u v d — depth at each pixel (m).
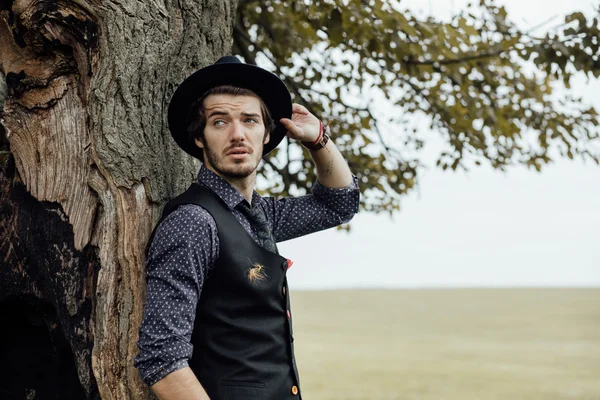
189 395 1.79
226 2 2.76
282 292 2.07
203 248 1.92
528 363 27.66
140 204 2.25
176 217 1.95
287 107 2.41
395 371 24.44
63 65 2.33
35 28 2.27
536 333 44.12
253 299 1.99
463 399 17.91
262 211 2.38
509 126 5.43
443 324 52.31
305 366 25.98
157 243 1.93
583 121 5.65
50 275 2.25
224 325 1.96
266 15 5.36
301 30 5.20
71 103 2.31
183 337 1.83
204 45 2.62
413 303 85.62
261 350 1.99
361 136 6.01
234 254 1.98
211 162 2.12
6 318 2.47
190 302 1.87
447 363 27.33
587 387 20.73
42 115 2.34
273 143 2.56
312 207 2.58
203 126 2.16
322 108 5.73
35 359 2.46
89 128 2.26
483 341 38.31
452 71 5.22
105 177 2.23
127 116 2.28
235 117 2.13
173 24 2.49
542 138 5.75
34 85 2.34
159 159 2.36
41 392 2.43
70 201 2.26
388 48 4.57
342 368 25.42
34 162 2.33
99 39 2.26
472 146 5.65
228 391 1.93
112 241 2.19
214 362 1.95
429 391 19.36
